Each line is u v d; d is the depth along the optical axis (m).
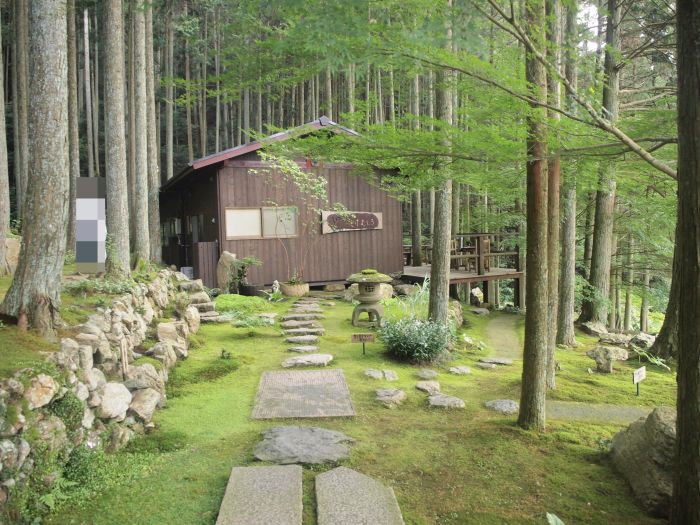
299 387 5.57
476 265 13.65
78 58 25.75
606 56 8.16
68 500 3.13
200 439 4.20
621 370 7.43
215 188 12.33
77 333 4.43
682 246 2.73
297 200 12.95
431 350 7.02
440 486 3.57
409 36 2.34
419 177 4.73
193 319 8.09
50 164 4.20
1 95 8.64
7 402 2.96
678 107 2.70
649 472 3.46
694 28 2.56
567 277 9.21
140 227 10.11
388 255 14.19
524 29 3.24
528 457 4.07
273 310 10.29
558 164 5.10
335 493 3.29
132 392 4.62
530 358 4.65
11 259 8.18
